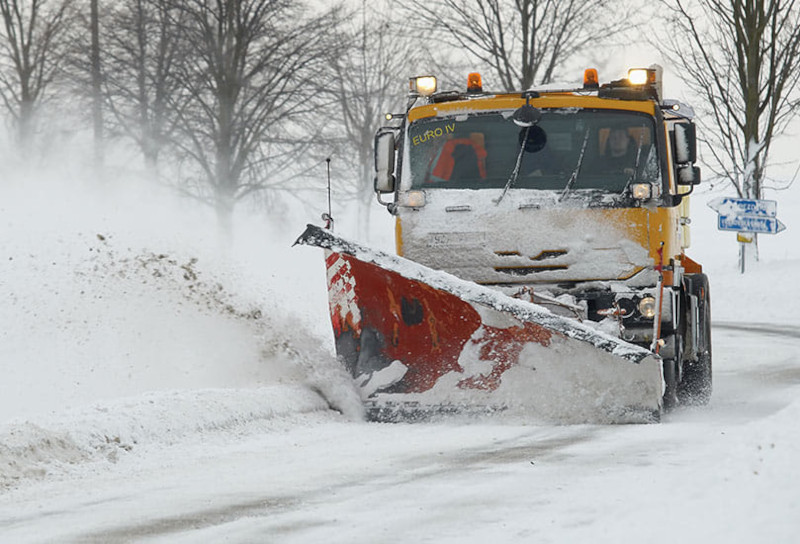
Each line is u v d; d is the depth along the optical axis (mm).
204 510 13672
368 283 23094
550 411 21766
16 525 13141
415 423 22250
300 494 14594
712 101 75125
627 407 21438
